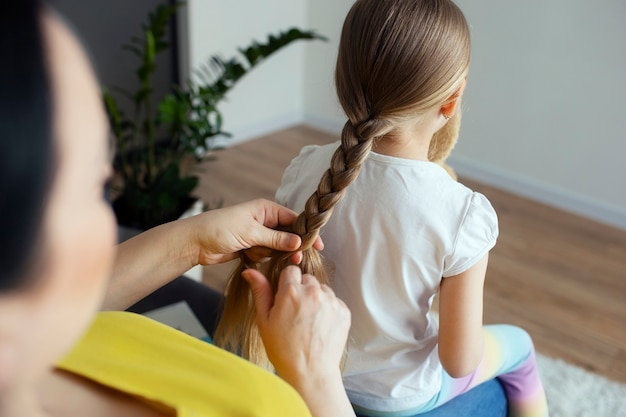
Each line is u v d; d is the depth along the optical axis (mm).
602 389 1796
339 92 856
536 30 2650
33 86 274
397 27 787
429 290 908
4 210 271
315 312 642
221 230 792
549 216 2762
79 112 304
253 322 840
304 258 805
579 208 2789
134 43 2926
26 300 294
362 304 930
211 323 1208
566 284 2291
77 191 309
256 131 3506
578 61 2582
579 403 1735
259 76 3391
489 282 2281
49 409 489
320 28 3441
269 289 689
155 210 1999
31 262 286
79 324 339
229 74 2135
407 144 871
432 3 812
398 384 1002
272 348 650
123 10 2822
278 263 791
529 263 2406
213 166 3098
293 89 3635
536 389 1337
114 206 2014
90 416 501
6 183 268
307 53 3568
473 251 857
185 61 3074
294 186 995
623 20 2408
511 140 2910
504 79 2824
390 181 861
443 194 859
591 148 2678
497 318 2100
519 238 2578
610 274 2369
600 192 2723
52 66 287
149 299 1247
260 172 3078
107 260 346
